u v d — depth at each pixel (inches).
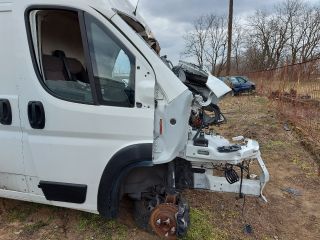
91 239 135.3
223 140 138.7
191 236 138.9
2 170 132.6
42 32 130.1
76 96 118.1
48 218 148.1
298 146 296.0
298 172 236.7
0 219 147.3
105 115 116.0
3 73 123.0
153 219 122.6
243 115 454.9
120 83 115.1
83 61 129.3
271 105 518.3
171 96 115.1
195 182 139.9
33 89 120.1
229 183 139.5
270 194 198.4
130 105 115.3
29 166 127.9
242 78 861.8
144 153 115.6
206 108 141.6
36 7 117.3
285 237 154.9
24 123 123.5
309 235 158.6
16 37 119.5
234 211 171.0
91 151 119.7
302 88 400.5
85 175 122.3
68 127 119.0
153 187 134.1
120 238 135.9
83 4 115.0
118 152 117.5
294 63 451.5
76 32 149.6
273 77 558.3
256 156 139.5
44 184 126.4
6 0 119.5
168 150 117.6
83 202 125.6
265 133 336.5
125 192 132.3
